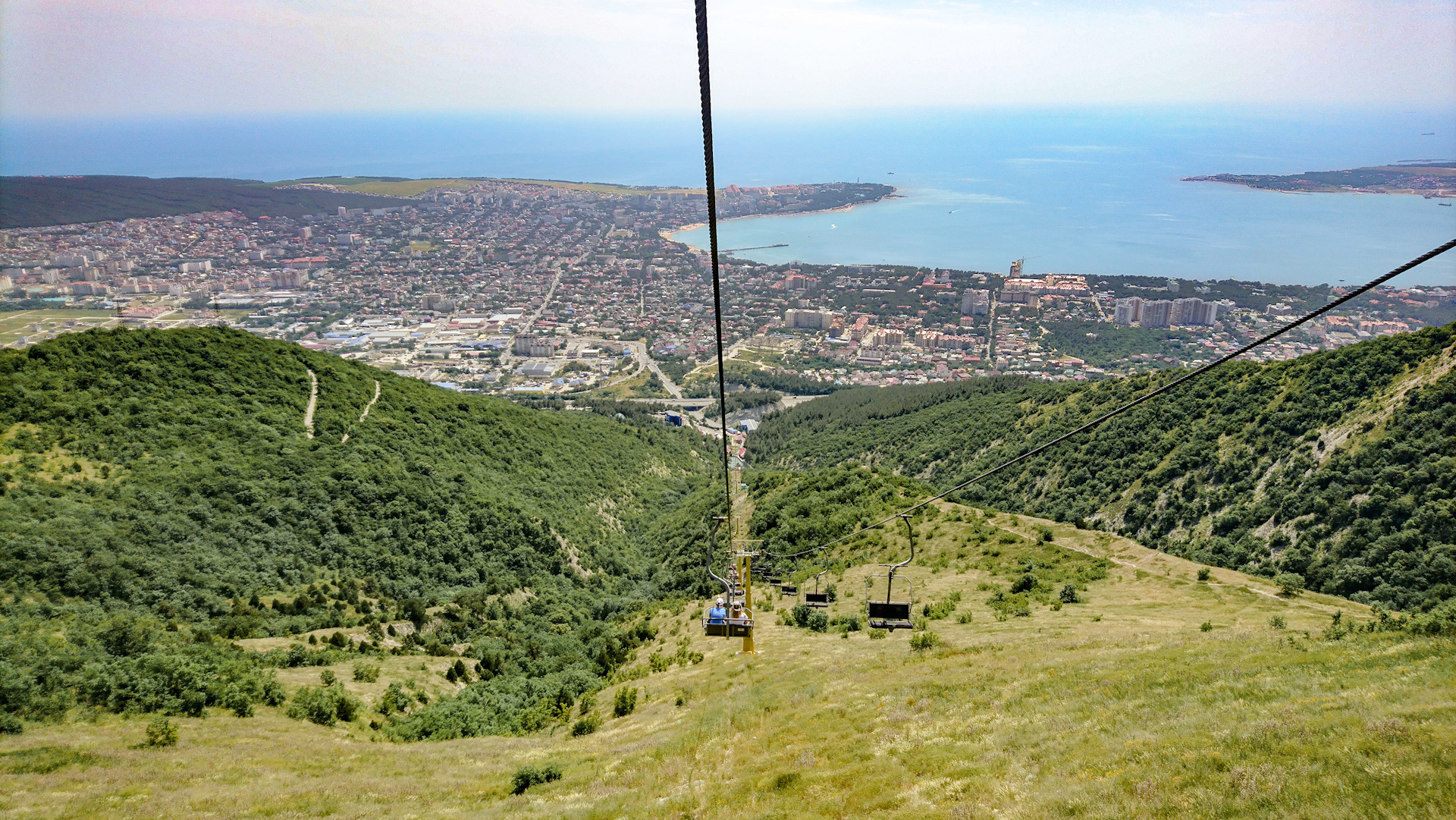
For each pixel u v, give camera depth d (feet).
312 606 192.44
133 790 80.38
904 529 210.79
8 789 79.05
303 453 257.75
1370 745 41.96
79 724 106.01
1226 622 114.73
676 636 182.09
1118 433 303.07
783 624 162.61
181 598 170.71
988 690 79.71
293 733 115.55
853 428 500.33
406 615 202.49
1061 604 136.56
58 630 137.39
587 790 75.77
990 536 188.24
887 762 61.72
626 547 333.83
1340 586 177.68
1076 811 43.29
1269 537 211.61
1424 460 191.01
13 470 187.83
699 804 61.41
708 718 95.35
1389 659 63.72
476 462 332.60
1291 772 40.96
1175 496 253.44
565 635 223.51
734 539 271.08
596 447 428.15
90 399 233.35
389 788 85.92
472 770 95.96
